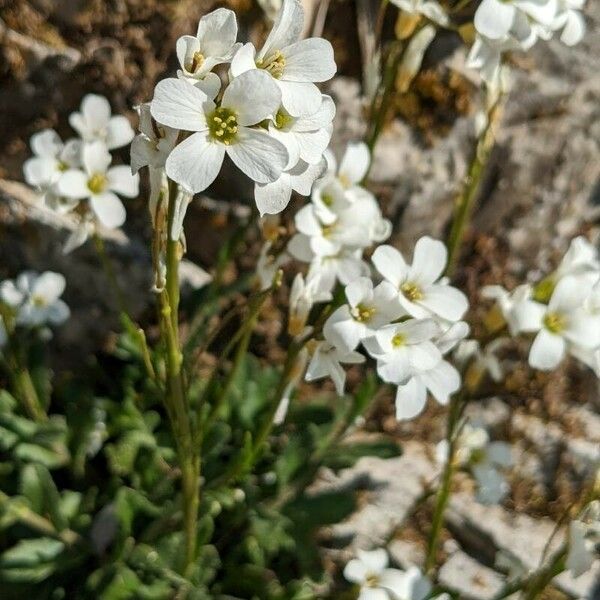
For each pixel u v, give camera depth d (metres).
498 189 0.19
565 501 0.19
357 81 0.18
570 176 0.19
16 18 0.18
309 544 0.16
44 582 0.16
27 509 0.16
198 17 0.18
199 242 0.19
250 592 0.16
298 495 0.17
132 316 0.19
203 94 0.09
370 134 0.15
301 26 0.09
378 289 0.12
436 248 0.12
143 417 0.18
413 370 0.12
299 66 0.09
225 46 0.09
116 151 0.19
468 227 0.20
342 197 0.14
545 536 0.18
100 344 0.19
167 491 0.17
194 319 0.17
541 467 0.20
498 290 0.13
